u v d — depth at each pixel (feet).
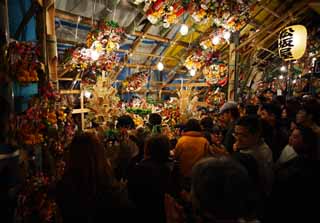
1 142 5.25
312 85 28.60
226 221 2.58
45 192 6.85
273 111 10.14
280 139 9.09
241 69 26.09
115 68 18.47
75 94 15.72
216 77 20.12
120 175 8.81
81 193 4.53
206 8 14.42
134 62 20.99
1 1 5.50
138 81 18.65
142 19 15.75
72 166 4.79
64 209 4.56
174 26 18.48
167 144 6.57
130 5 14.69
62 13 13.02
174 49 22.02
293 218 5.18
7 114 5.49
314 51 32.14
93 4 13.65
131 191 6.10
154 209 5.84
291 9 23.80
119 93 20.21
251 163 5.46
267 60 32.65
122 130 10.00
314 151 5.53
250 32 24.41
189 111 17.89
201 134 9.24
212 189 2.65
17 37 8.23
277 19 23.11
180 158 8.77
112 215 4.31
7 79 5.52
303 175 5.25
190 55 20.67
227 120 10.96
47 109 7.43
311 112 8.50
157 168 6.21
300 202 5.15
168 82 24.91
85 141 4.84
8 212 4.75
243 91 27.07
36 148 7.84
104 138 10.62
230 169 2.79
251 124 6.57
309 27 31.99
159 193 5.93
